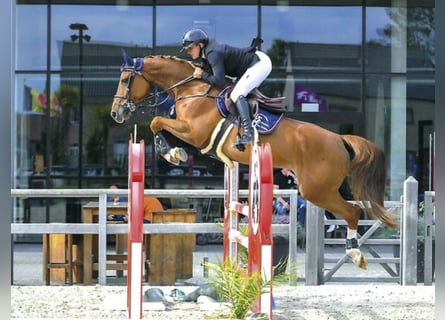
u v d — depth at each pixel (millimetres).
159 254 14109
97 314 10719
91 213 14734
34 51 22125
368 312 11094
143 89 11234
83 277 14117
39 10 22109
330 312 11062
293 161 10875
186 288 12250
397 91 22344
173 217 14359
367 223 14203
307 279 13648
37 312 10820
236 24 22406
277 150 10781
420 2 22453
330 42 22453
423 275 14578
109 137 22078
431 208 13977
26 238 21344
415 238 13805
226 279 9641
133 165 9398
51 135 22078
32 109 22078
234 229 11672
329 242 14000
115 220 15172
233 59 10695
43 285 14031
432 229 14078
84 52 22188
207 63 11008
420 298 12305
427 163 22406
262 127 10680
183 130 10820
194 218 14461
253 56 10789
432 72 22453
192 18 22328
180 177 21953
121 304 11164
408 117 22344
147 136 21859
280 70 22344
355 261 11031
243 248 11719
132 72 11156
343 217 11078
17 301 11719
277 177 20562
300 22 22422
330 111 22297
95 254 14734
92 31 22219
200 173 21953
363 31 22422
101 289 12914
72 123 22125
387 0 22422
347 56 22422
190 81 11023
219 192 13148
